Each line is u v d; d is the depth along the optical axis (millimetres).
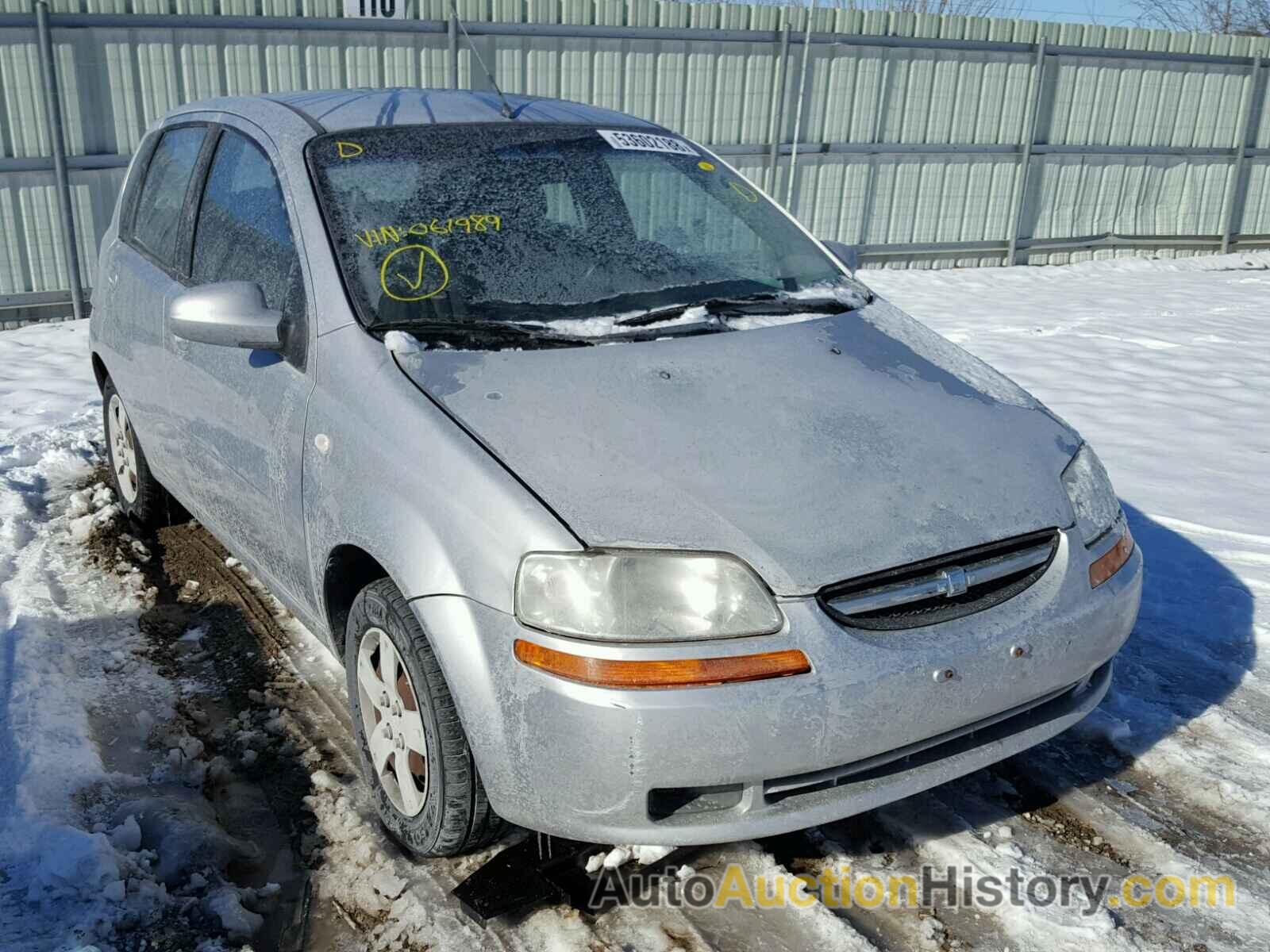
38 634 3602
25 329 9055
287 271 3002
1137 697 3342
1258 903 2488
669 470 2334
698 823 2168
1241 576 4207
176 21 9141
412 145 3258
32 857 2490
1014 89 13352
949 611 2314
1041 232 14289
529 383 2572
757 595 2158
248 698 3338
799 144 12320
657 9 11125
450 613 2252
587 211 3244
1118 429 6398
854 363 2869
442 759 2342
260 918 2408
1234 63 14516
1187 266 14656
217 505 3438
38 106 8898
